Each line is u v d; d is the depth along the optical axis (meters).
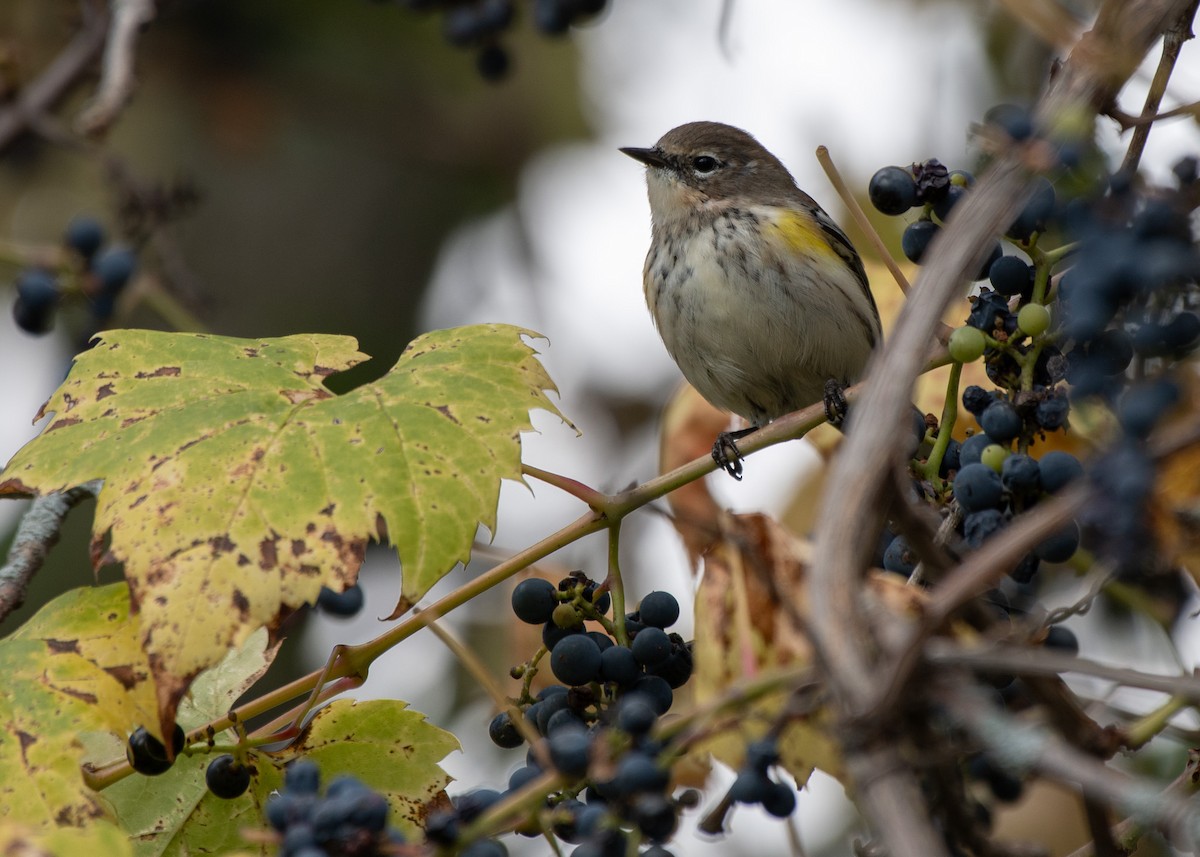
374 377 17.28
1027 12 7.25
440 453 6.63
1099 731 5.30
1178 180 5.19
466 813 5.26
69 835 5.19
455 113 17.75
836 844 11.55
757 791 5.24
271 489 6.45
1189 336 5.43
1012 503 6.05
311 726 7.16
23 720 6.28
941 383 9.12
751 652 6.73
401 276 17.59
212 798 7.11
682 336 12.46
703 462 7.07
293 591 6.16
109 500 6.45
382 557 15.27
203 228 17.22
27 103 12.68
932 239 7.00
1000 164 4.89
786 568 7.34
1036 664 4.14
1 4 16.14
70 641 6.58
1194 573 7.60
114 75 11.86
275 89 17.47
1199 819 3.86
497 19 13.16
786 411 12.77
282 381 7.12
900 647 4.00
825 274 12.15
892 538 7.16
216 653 5.99
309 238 17.56
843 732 4.04
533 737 6.00
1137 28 5.53
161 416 6.88
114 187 12.28
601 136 17.70
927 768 4.68
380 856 5.08
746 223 12.37
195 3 17.11
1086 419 6.44
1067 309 6.04
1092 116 5.50
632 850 5.21
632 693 6.34
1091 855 6.58
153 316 14.78
